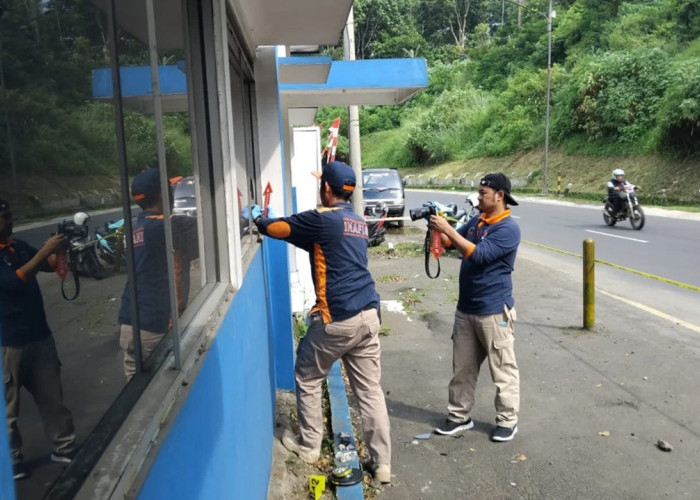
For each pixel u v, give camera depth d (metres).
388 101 8.41
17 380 0.94
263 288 3.80
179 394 1.47
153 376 1.46
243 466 2.44
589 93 28.86
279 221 3.36
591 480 3.65
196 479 1.57
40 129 1.01
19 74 0.95
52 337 1.03
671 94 23.06
